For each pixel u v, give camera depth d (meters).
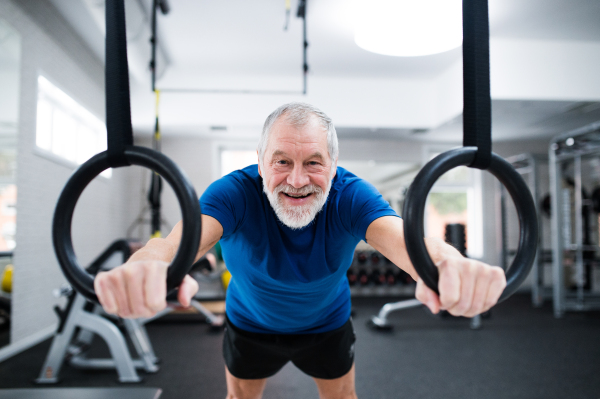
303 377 2.42
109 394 1.05
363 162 5.70
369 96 4.78
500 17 3.47
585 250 4.89
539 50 3.90
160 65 4.07
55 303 3.26
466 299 0.43
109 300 0.43
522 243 0.49
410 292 5.60
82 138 4.08
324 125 0.83
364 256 5.29
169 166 0.43
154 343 3.15
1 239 2.73
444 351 2.92
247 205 0.94
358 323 3.85
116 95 0.43
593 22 3.55
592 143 3.90
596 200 4.96
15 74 2.71
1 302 2.69
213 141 5.44
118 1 0.42
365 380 2.33
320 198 0.85
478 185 5.82
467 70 0.44
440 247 0.53
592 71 3.94
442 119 4.60
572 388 2.23
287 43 3.87
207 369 2.52
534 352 2.90
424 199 0.43
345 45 3.91
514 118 4.64
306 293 1.02
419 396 2.11
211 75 4.63
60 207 0.46
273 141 0.81
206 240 0.79
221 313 4.20
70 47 3.45
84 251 3.85
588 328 3.65
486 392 2.17
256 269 0.98
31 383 2.26
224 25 3.53
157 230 2.43
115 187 4.76
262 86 4.67
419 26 2.10
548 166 5.92
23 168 2.80
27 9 2.80
